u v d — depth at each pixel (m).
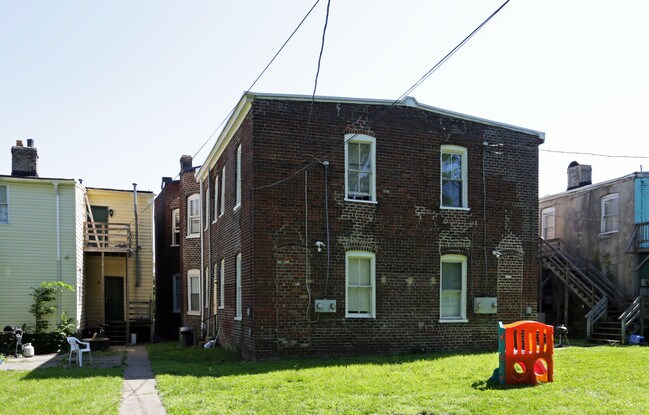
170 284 28.62
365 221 15.36
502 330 10.53
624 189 23.31
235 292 16.78
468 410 8.43
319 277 14.73
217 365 13.77
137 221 26.28
